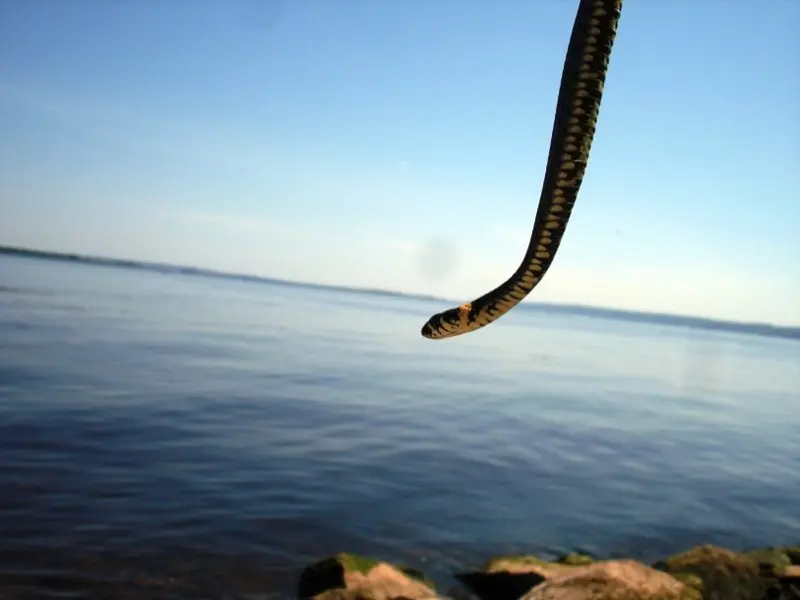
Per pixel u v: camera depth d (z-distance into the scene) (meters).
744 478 16.97
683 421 25.75
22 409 16.45
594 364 48.66
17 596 7.90
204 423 17.11
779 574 9.74
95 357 26.53
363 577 8.52
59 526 9.85
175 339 36.69
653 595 8.12
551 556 10.75
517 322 125.12
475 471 15.12
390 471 14.43
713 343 112.75
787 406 34.00
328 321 70.88
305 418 19.22
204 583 8.66
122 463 13.04
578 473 15.91
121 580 8.51
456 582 9.55
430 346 52.47
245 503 11.59
